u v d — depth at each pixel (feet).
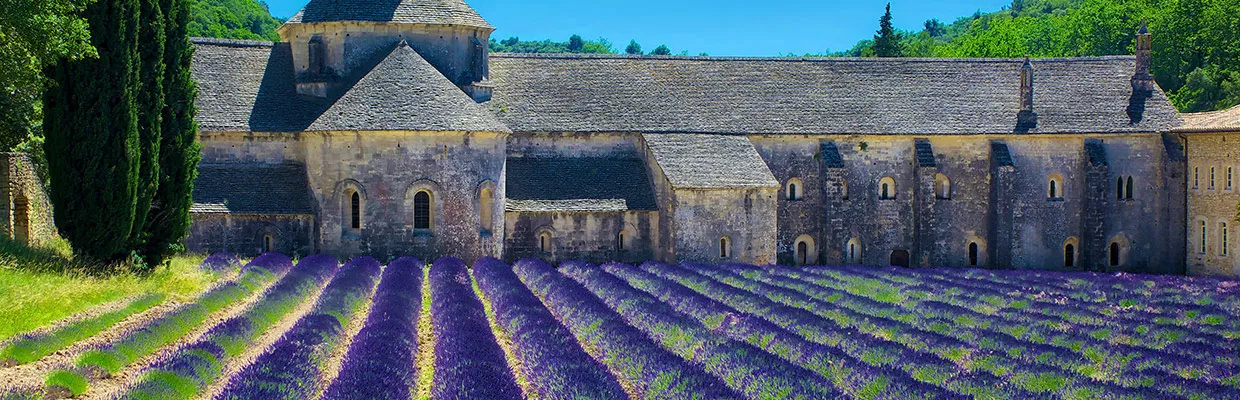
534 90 218.18
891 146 222.07
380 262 185.78
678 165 201.98
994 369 95.30
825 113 221.87
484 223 193.47
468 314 113.60
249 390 73.41
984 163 224.53
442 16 209.15
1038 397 82.07
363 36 205.46
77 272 126.93
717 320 118.83
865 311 134.92
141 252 144.56
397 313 111.04
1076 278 188.75
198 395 79.10
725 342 101.50
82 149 135.95
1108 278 190.39
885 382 84.74
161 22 142.72
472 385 77.82
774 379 84.12
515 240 198.18
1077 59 241.76
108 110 136.56
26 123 164.96
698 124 215.31
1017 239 223.71
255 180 193.16
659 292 145.07
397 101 189.37
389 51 204.95
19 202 146.51
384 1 207.62
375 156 186.80
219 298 123.03
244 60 209.77
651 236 204.44
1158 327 121.80
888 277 181.47
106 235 137.59
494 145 193.26
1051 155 225.35
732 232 198.80
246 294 133.69
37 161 170.40
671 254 197.98
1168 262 224.74
